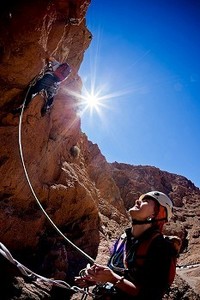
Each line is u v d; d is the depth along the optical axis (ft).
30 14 25.44
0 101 27.48
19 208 29.40
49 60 29.50
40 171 33.24
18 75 27.71
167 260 7.89
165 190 151.84
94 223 42.91
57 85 29.99
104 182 82.69
